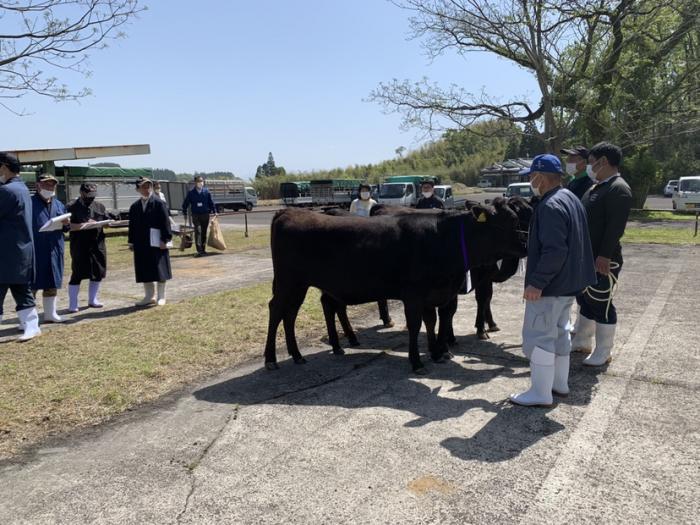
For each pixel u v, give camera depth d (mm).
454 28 17672
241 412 4266
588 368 5059
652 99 19141
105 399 4512
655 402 4266
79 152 19984
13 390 4684
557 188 4066
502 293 8906
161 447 3711
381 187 25953
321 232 5191
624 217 4750
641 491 3047
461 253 4980
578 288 4023
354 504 2975
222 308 7691
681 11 17156
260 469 3377
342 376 5074
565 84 17219
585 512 2861
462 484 3150
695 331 6168
